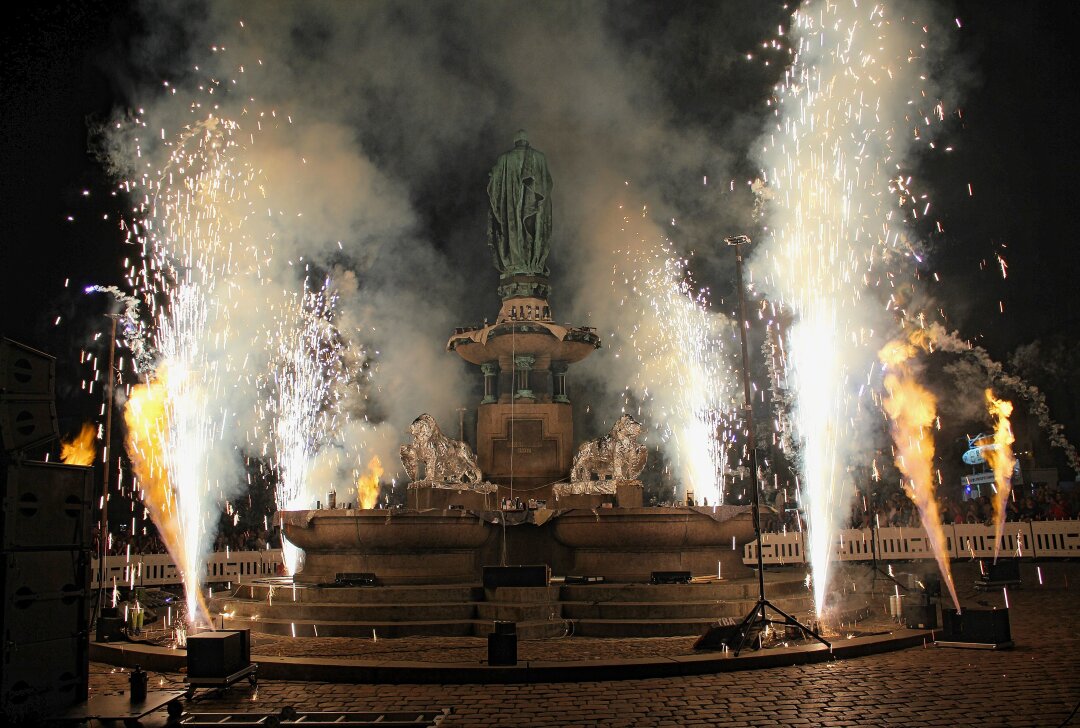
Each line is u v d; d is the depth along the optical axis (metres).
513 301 21.59
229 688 10.74
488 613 15.09
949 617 12.96
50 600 9.12
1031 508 27.91
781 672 11.20
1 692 8.43
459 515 16.77
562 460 20.64
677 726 8.64
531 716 9.15
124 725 8.88
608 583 16.33
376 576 16.58
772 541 28.09
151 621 16.70
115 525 29.34
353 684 11.01
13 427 8.80
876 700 9.53
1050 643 13.01
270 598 16.17
